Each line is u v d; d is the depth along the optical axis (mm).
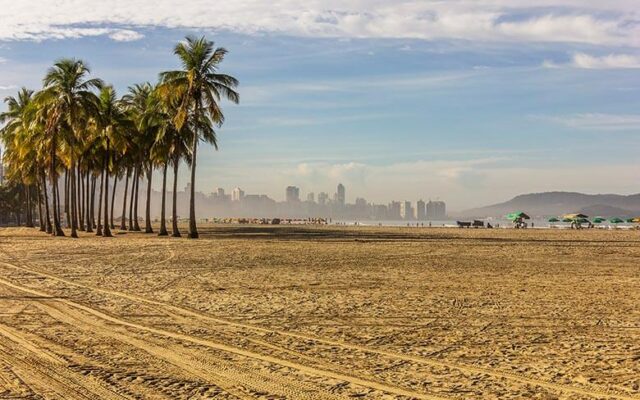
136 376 7465
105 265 22812
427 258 27469
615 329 10898
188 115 47000
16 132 56281
